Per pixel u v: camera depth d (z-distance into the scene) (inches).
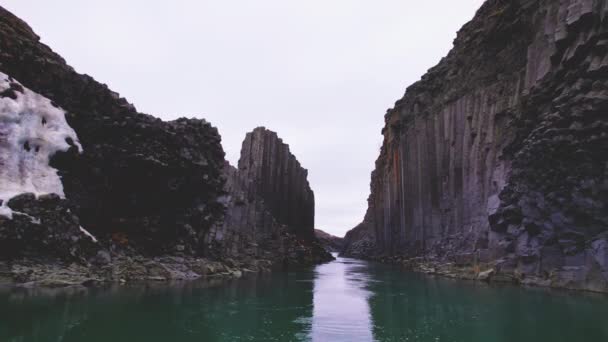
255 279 1756.9
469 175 2139.5
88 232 1344.7
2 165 1128.8
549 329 762.2
